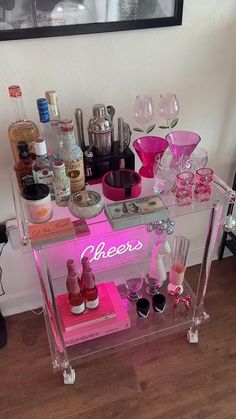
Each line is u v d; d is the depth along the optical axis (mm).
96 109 1098
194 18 1168
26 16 994
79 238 1077
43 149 1012
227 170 1640
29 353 1512
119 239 1409
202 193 1169
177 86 1295
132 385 1389
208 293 1745
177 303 1587
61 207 1099
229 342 1529
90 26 1060
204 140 1491
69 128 1013
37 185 1010
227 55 1288
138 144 1208
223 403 1325
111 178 1147
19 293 1637
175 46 1202
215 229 1240
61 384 1397
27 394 1372
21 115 1108
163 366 1447
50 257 1409
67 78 1146
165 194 1171
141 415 1301
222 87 1360
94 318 1439
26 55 1068
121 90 1229
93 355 1460
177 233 1750
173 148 1197
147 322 1548
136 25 1102
